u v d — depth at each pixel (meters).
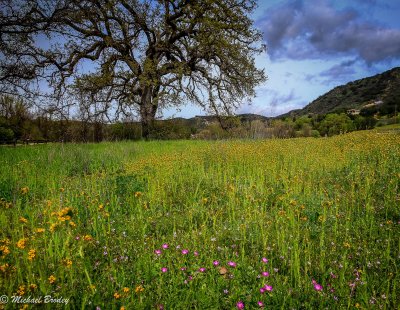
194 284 3.00
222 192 6.44
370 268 3.44
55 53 21.86
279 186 6.83
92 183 6.80
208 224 4.95
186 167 8.98
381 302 2.83
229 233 4.40
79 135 22.42
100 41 24.03
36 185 7.20
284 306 2.76
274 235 4.24
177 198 6.33
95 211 5.10
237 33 25.39
